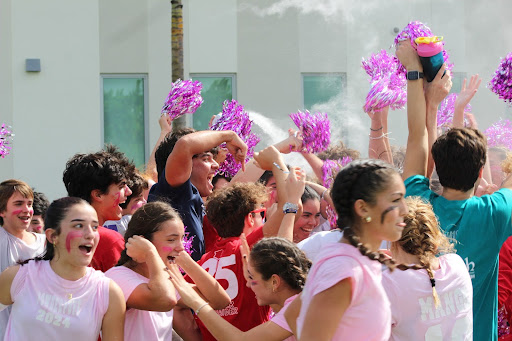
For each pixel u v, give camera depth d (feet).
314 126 33.81
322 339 15.70
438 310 19.95
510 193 22.91
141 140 75.66
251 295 24.14
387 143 34.35
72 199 21.75
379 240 16.70
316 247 23.71
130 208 32.04
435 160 22.85
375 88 32.96
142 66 75.31
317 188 34.68
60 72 73.77
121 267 22.81
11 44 72.79
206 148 26.84
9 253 30.30
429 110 25.31
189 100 39.96
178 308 24.62
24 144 72.95
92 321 21.20
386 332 16.34
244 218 25.22
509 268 26.23
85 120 74.18
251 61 75.66
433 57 24.56
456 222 22.38
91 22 74.28
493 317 22.68
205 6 75.10
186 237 26.68
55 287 21.18
